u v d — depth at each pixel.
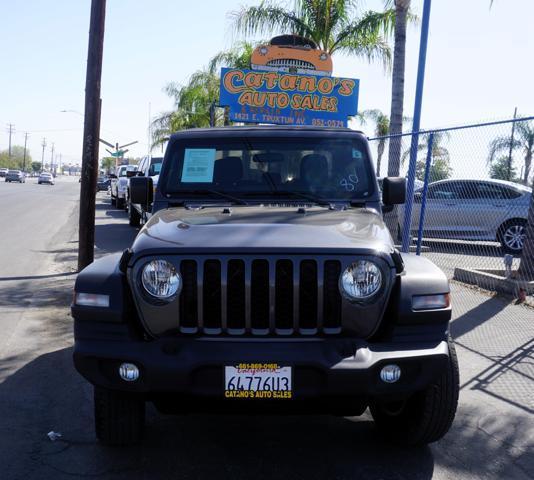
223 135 4.84
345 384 3.16
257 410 3.35
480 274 8.98
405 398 3.44
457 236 13.64
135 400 3.65
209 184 4.72
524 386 5.08
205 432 4.16
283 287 3.29
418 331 3.35
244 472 3.60
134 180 4.87
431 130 9.59
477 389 5.01
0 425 4.19
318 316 3.26
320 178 4.72
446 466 3.70
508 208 13.31
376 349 3.27
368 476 3.56
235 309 3.30
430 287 3.38
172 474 3.56
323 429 4.23
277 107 15.20
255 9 17.17
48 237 15.27
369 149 4.84
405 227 10.37
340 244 3.34
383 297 3.33
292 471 3.62
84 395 4.75
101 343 3.30
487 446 3.99
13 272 10.02
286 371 3.18
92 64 8.33
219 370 3.20
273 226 3.63
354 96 15.30
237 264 3.29
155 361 3.19
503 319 7.20
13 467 3.61
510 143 9.62
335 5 16.95
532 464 3.75
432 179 12.69
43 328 6.61
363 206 4.59
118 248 13.29
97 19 8.29
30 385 4.96
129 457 3.77
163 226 3.77
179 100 35.91
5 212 23.52
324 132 4.88
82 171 8.51
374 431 4.21
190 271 3.30
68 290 8.59
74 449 3.86
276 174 4.73
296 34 17.08
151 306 3.29
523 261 8.57
